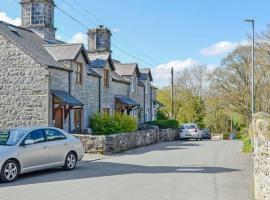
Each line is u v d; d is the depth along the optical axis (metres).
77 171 14.88
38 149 13.76
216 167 16.17
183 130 43.62
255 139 10.54
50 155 14.28
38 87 23.81
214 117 65.06
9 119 24.25
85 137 23.02
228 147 28.70
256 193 9.98
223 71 50.41
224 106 51.59
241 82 49.34
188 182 12.22
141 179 12.79
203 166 16.50
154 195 10.16
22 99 24.05
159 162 18.11
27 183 12.11
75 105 24.58
